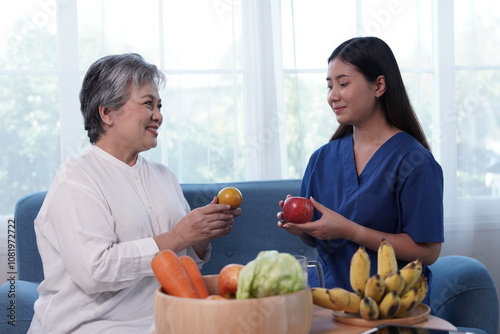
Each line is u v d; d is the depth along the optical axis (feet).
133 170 5.82
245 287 3.51
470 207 9.77
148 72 5.73
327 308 4.10
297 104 9.32
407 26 9.62
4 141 8.78
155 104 5.82
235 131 9.16
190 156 9.16
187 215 5.53
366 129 6.03
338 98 5.85
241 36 9.21
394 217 5.81
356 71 5.76
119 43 8.93
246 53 9.26
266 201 7.50
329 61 5.98
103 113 5.65
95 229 5.23
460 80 9.88
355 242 5.69
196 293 3.70
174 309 3.48
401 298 4.02
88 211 5.27
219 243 7.36
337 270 5.91
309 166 6.49
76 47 8.75
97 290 5.22
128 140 5.72
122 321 5.44
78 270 5.16
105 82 5.60
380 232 5.54
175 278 3.68
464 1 9.84
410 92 9.68
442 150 9.76
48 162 8.86
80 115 8.79
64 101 8.74
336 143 6.33
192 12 9.07
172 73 9.05
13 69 8.78
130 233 5.53
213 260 7.34
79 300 5.38
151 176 6.02
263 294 3.54
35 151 8.85
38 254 6.89
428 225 5.57
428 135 9.80
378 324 3.96
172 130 9.07
